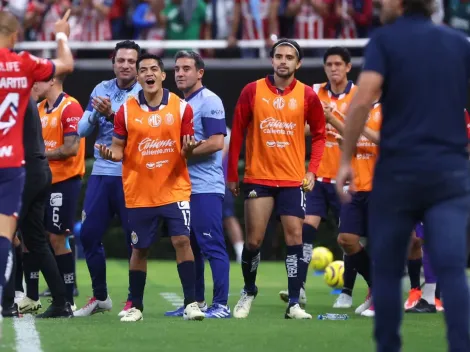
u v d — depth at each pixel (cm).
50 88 2753
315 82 4884
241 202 5169
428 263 2892
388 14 1533
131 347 1866
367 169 2820
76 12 4944
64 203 2745
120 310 2922
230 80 4906
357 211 2834
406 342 2003
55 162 2738
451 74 1466
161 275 4403
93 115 2695
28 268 2734
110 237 5275
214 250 2675
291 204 2602
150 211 2427
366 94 1454
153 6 4897
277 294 3591
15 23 1872
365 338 2044
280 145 2597
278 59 2597
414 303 2933
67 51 1909
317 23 4859
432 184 1435
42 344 1895
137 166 2419
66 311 2544
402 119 1455
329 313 2842
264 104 2597
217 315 2628
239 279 4209
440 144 1445
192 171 2681
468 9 4988
